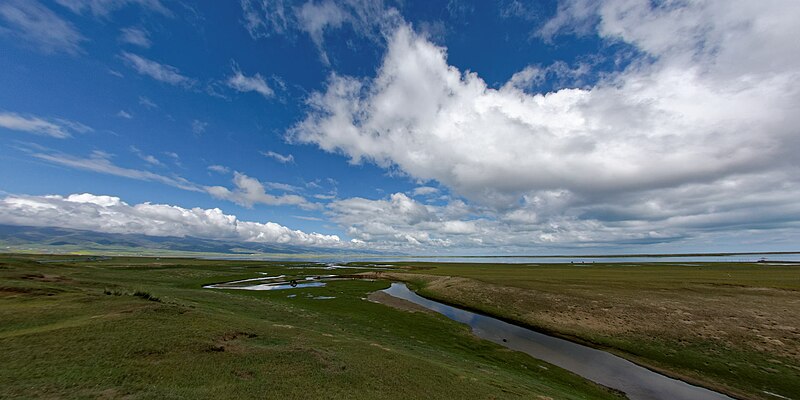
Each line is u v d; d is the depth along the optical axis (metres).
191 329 23.84
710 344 36.75
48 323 22.41
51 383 14.17
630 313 48.44
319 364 20.77
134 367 16.67
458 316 54.59
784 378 29.00
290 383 17.45
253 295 66.38
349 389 17.81
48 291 32.88
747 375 30.06
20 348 17.31
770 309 46.69
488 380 23.80
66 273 61.03
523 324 48.81
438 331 43.25
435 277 102.88
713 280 80.44
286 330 29.62
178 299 41.28
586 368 32.69
